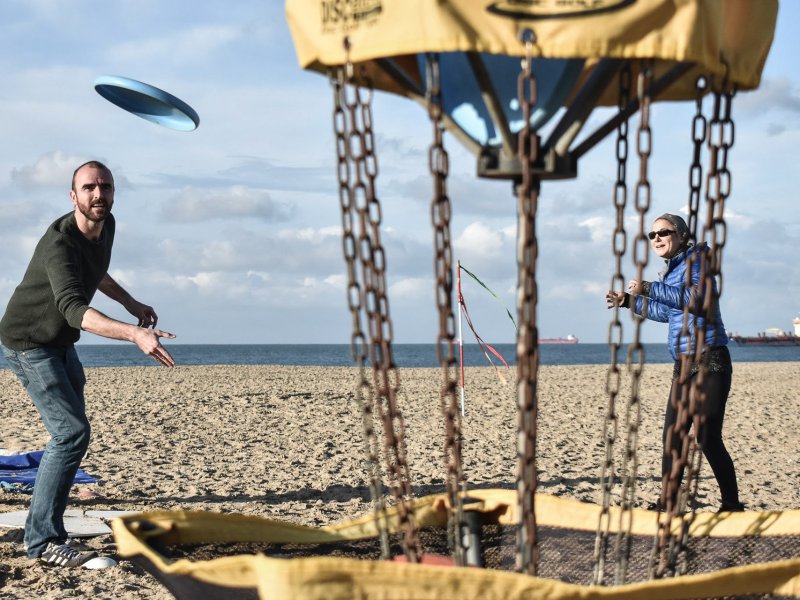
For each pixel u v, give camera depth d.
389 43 2.28
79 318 4.28
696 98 2.66
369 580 2.13
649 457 9.35
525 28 2.20
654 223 5.16
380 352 2.54
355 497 6.99
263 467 8.42
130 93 4.60
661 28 2.21
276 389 17.56
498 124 2.38
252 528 3.05
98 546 5.24
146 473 8.01
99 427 11.20
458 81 2.53
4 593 4.36
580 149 2.51
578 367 32.47
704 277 2.66
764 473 8.55
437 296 2.42
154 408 13.52
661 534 2.93
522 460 2.34
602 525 3.22
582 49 2.19
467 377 23.20
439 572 2.14
